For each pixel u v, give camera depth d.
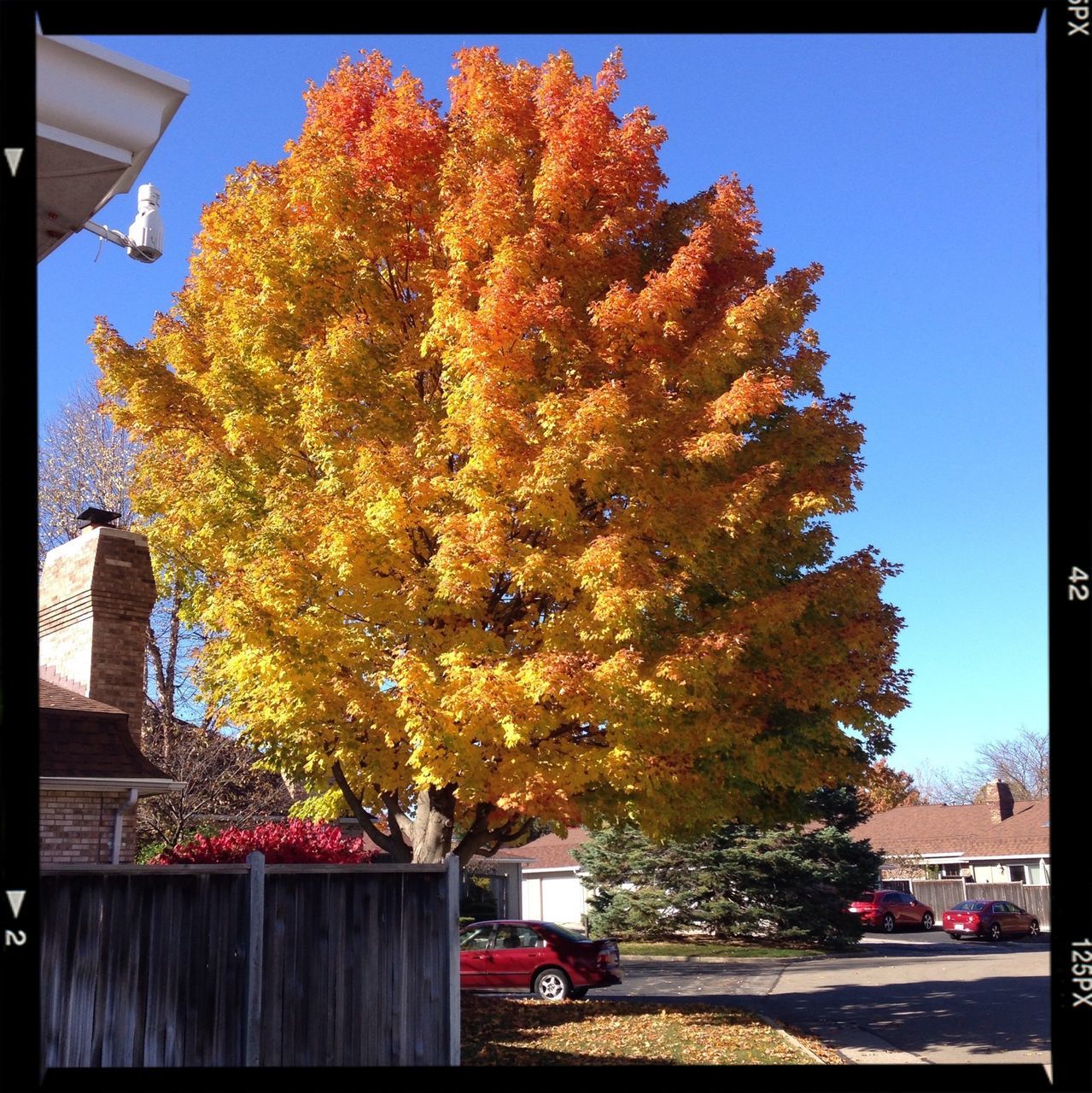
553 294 12.06
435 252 13.52
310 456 13.12
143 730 27.64
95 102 6.13
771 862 33.88
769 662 13.27
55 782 12.65
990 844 53.59
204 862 13.66
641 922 34.94
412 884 9.18
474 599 11.34
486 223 12.64
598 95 13.75
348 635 12.35
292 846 14.10
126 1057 7.73
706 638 11.66
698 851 34.88
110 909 7.87
